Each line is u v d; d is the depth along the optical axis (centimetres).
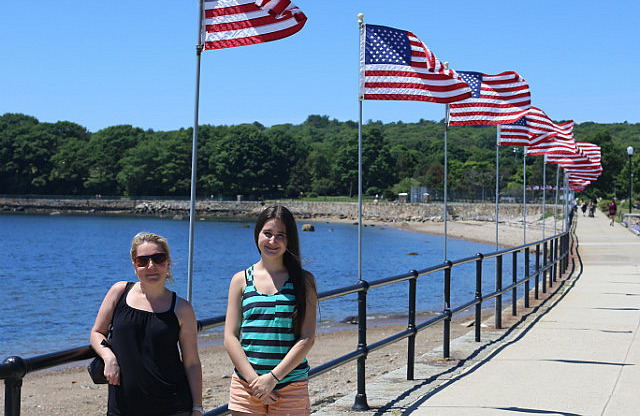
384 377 848
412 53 989
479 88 1411
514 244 5806
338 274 3812
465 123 1428
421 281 3062
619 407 676
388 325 1883
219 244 6875
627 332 1118
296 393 416
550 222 6794
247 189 15238
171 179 15588
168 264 377
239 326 423
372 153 15138
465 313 2033
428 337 1598
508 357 930
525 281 1443
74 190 16588
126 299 370
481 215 9950
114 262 4847
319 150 16725
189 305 379
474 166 15475
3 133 16850
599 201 11444
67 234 8512
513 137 1667
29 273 4025
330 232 8556
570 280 1948
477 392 739
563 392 736
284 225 414
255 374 404
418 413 657
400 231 8612
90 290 3138
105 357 359
